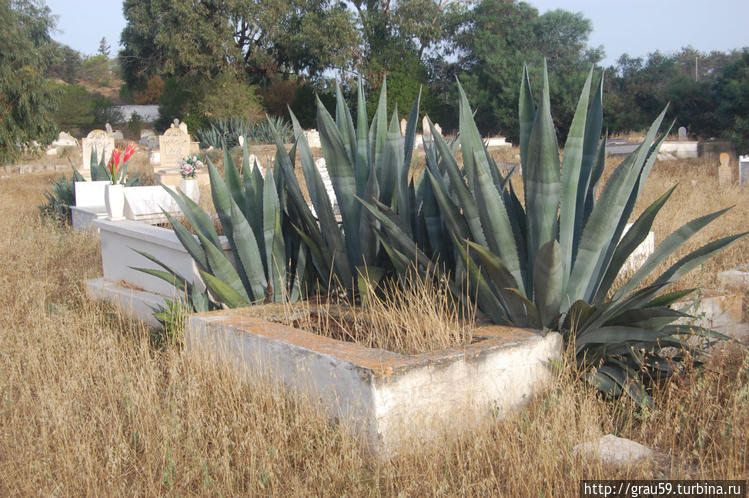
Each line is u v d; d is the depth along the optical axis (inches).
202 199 466.0
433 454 131.9
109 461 128.5
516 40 1830.7
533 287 167.3
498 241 168.4
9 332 215.3
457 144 223.6
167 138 911.0
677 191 526.6
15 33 909.8
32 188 825.5
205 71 1720.0
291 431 138.6
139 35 1886.1
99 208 494.6
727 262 287.6
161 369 184.1
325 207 207.6
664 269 239.9
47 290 291.4
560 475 118.3
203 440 137.8
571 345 164.1
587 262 168.9
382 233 207.8
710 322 183.0
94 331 215.6
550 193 166.6
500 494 113.1
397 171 212.8
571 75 1523.1
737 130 1106.7
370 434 133.7
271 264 226.2
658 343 154.5
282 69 1934.1
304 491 118.3
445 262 197.9
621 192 160.4
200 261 229.6
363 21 1771.7
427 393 139.8
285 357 157.9
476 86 1651.1
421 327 165.6
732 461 120.2
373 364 137.3
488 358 150.0
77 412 153.7
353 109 1755.7
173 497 121.3
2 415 153.3
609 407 152.6
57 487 120.9
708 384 146.7
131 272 294.7
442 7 1948.8
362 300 199.9
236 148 1104.2
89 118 2052.2
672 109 1423.5
